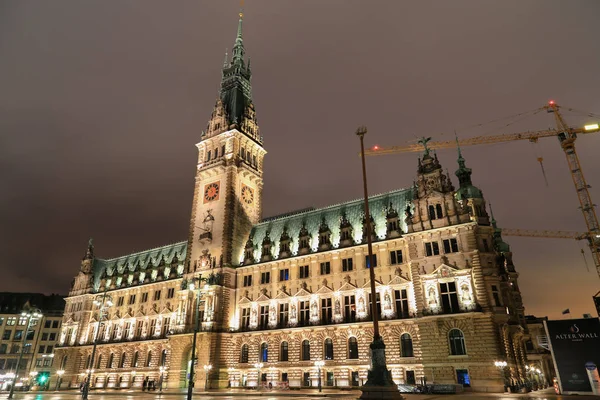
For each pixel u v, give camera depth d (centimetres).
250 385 7581
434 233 6284
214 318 8062
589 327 4416
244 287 8512
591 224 10694
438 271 6028
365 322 6588
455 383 5438
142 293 10644
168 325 9638
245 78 11400
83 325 11381
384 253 6944
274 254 8481
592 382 4253
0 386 10606
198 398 5156
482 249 6094
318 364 6375
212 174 9738
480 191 6944
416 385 5391
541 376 8888
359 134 4334
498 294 5762
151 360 9531
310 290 7525
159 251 11525
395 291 6612
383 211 7500
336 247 7569
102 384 10112
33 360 14100
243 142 10081
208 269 8725
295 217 8856
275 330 7562
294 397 5056
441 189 6506
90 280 12000
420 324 5934
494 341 5381
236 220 9162
